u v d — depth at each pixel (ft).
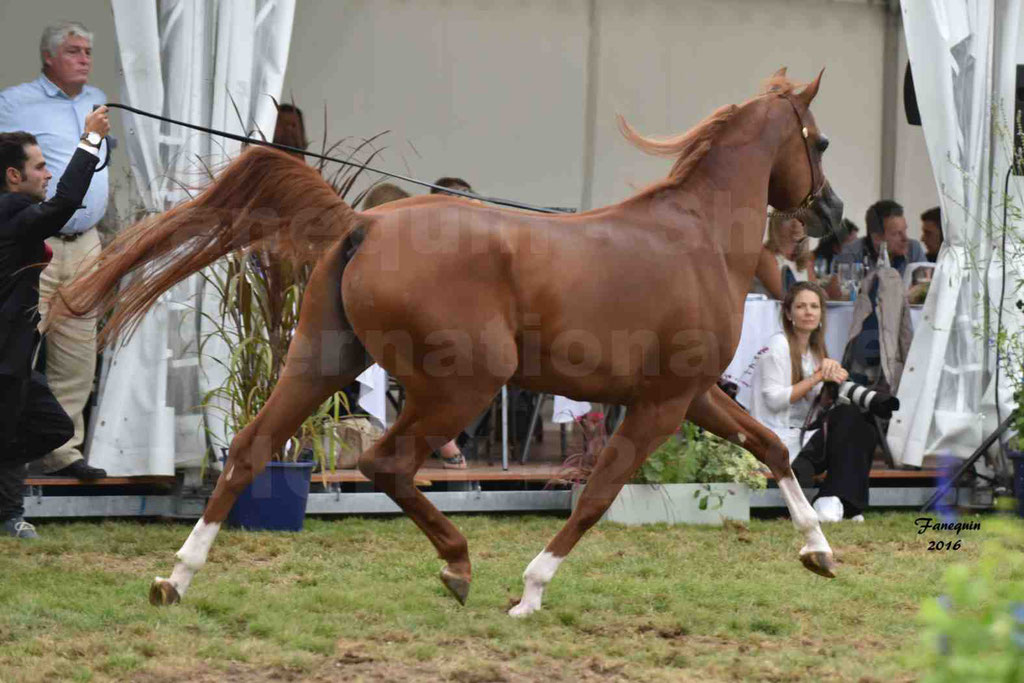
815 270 45.42
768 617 24.07
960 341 38.68
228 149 32.73
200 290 32.68
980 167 38.91
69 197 26.45
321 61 48.67
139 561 28.09
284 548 30.01
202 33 32.73
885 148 53.47
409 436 22.67
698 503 35.06
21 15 43.78
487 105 50.88
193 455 32.71
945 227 38.83
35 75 44.11
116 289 22.45
